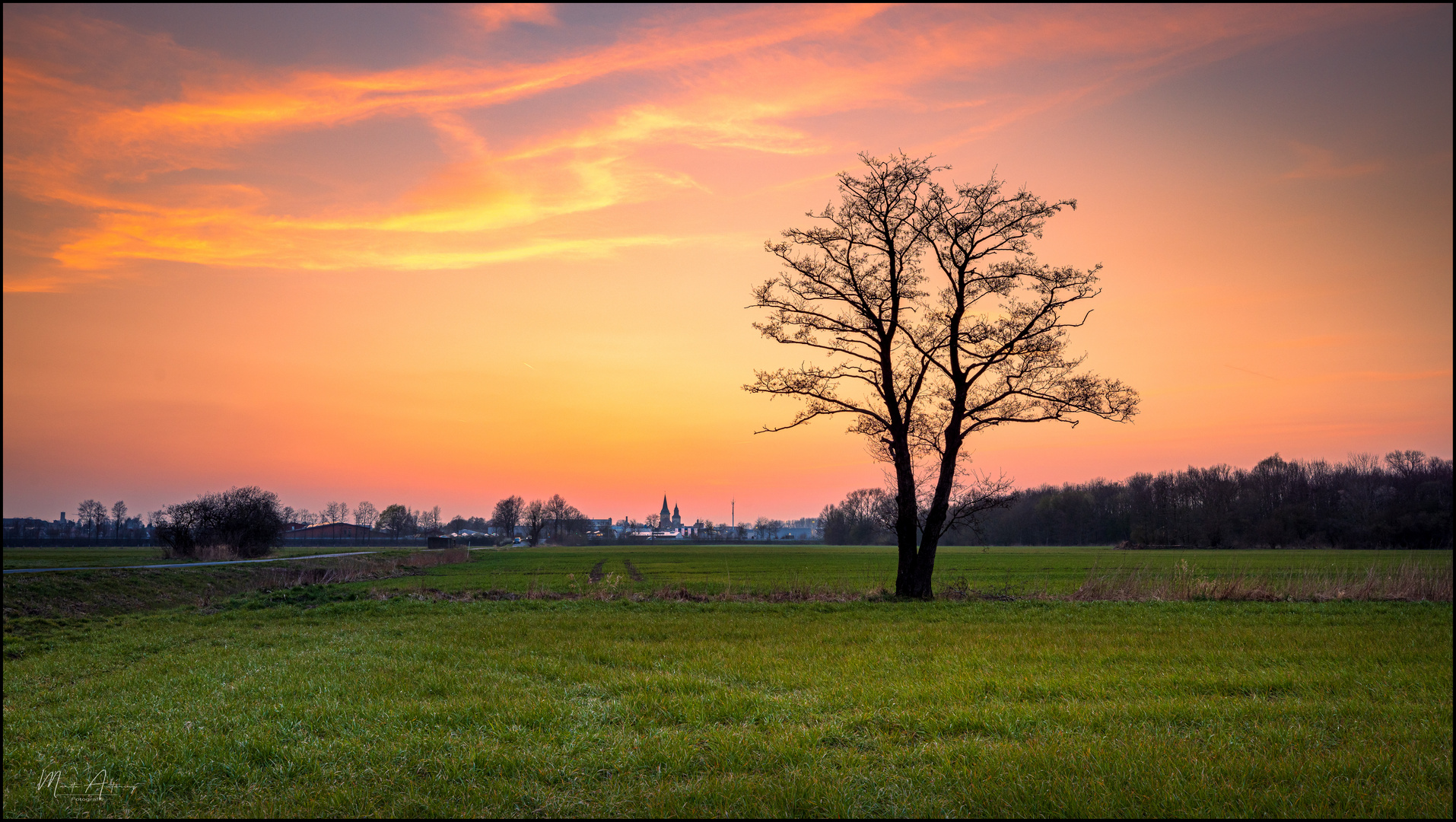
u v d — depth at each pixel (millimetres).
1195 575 48500
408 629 21688
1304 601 27359
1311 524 114062
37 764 8930
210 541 60094
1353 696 11703
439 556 87312
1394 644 17047
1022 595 30672
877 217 30844
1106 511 159375
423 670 14656
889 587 41781
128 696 13086
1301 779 7824
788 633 19844
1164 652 15914
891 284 30984
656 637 19484
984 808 7117
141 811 7363
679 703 11031
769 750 8727
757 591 33656
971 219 29891
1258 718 10359
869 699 11430
